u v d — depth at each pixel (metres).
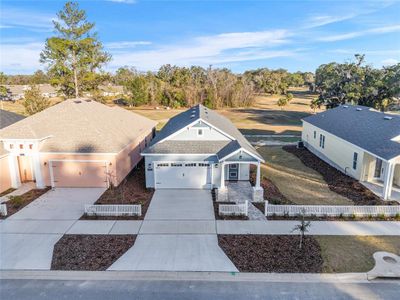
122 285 10.15
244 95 77.25
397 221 14.78
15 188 19.41
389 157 16.78
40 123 20.66
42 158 19.23
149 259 11.58
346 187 19.62
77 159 19.22
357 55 53.88
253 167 24.38
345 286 10.10
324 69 98.94
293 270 10.88
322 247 12.40
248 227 14.16
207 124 19.59
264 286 10.08
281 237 13.23
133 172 23.38
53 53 44.25
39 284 10.24
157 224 14.48
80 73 46.84
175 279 10.46
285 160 26.77
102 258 11.67
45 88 80.19
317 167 24.58
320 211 15.20
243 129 43.94
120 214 15.34
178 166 19.20
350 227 14.16
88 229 14.02
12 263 11.40
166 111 67.88
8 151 18.97
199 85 79.00
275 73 128.38
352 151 21.52
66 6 43.72
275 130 43.25
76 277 10.59
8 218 15.16
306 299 9.48
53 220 14.94
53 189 19.27
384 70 51.66
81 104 24.48
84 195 18.23
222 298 9.52
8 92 78.19
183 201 17.36
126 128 25.25
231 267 11.07
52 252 12.11
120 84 106.19
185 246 12.52
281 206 15.23
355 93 50.66
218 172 19.30
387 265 11.16
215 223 14.58
